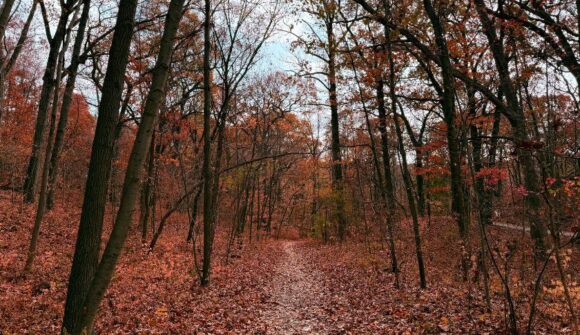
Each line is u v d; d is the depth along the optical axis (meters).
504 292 6.55
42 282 9.32
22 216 15.92
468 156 8.42
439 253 14.07
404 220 23.36
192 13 16.69
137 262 13.53
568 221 5.53
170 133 19.36
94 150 5.20
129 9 5.39
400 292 10.48
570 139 13.06
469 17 10.59
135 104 17.47
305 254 24.86
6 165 24.91
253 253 22.53
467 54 10.86
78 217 19.80
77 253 5.01
